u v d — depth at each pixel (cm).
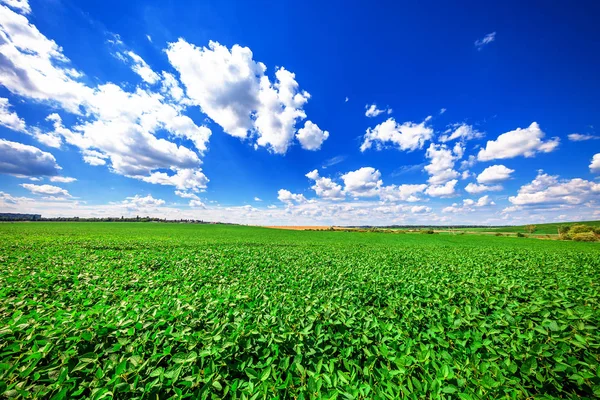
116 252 1638
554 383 328
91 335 385
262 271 1141
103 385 306
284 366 356
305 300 643
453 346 434
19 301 567
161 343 389
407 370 349
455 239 5309
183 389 314
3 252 1423
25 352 343
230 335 416
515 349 395
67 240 2542
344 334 453
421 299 666
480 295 712
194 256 1553
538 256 1791
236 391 316
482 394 305
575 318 470
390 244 3697
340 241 4234
